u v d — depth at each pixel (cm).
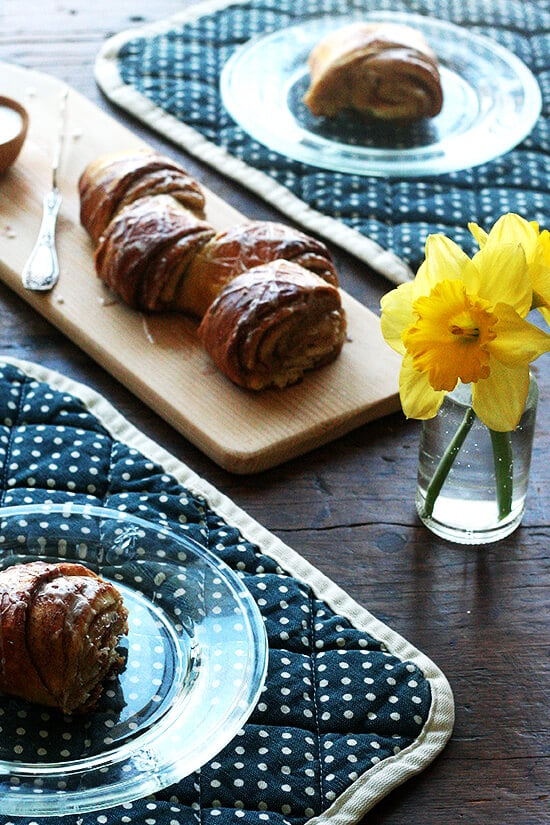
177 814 89
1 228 122
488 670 95
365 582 99
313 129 129
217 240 114
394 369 112
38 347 114
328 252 116
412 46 129
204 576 96
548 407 110
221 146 131
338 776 90
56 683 89
